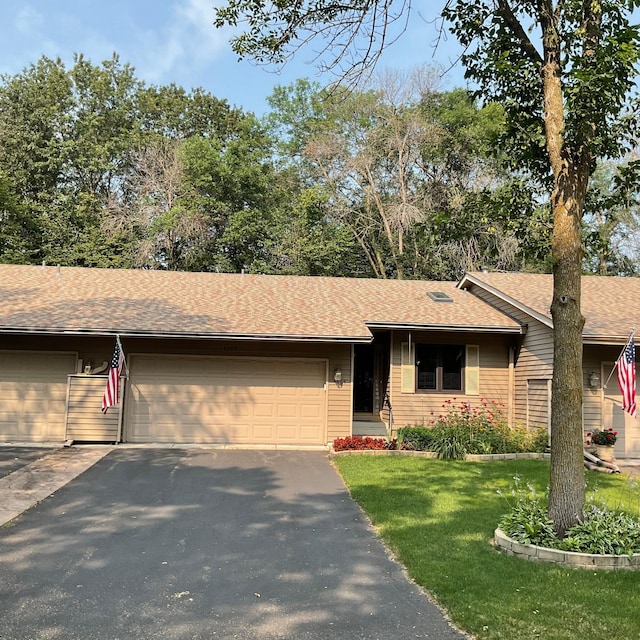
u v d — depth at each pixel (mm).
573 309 6938
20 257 28234
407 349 16141
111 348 14562
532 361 15281
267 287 18547
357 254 33938
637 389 14516
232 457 12633
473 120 30516
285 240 31453
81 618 4898
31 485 9734
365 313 16078
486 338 16469
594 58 6355
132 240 30062
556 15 7227
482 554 6535
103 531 7379
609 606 5102
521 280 18297
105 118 34312
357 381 17500
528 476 10984
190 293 17266
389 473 11094
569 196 7051
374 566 6293
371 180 32344
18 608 5074
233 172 31328
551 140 7191
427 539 7082
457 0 7488
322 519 8102
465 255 29859
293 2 6965
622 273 33469
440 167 32844
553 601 5207
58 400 14391
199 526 7676
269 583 5766
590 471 12344
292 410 14797
